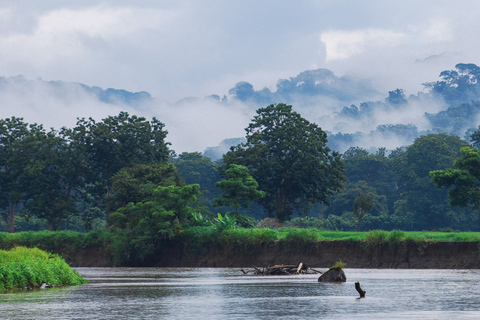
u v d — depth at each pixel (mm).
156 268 100000
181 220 110625
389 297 38719
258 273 73250
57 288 50188
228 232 102625
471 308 32344
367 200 131625
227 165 149500
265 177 146875
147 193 121688
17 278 49906
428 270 77438
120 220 116250
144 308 33594
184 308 33406
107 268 102750
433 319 28031
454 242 81938
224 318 29047
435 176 117375
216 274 74188
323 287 48188
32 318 29234
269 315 29953
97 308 33625
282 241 97188
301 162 147375
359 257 89188
